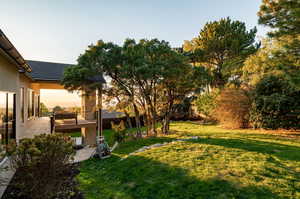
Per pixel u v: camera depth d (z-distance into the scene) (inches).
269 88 435.8
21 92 327.9
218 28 723.4
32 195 148.6
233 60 610.5
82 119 497.7
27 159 146.8
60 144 160.6
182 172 180.9
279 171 164.7
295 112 383.2
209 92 714.2
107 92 406.9
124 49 359.6
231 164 185.9
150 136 429.4
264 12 316.5
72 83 361.1
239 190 139.1
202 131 502.3
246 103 514.3
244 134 388.2
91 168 257.3
